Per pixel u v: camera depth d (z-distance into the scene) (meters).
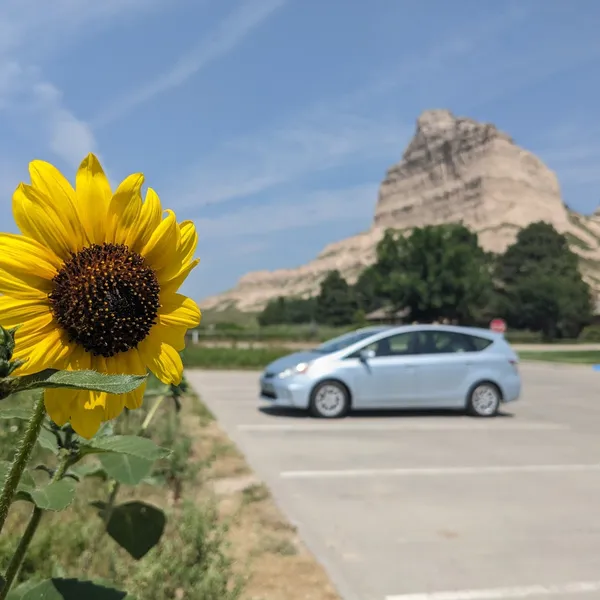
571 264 87.56
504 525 5.91
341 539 5.47
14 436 3.24
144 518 2.38
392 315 90.44
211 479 7.20
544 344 65.50
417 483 7.34
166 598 3.69
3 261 1.43
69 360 1.47
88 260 1.51
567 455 8.92
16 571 1.74
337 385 12.00
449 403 12.27
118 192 1.59
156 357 1.58
